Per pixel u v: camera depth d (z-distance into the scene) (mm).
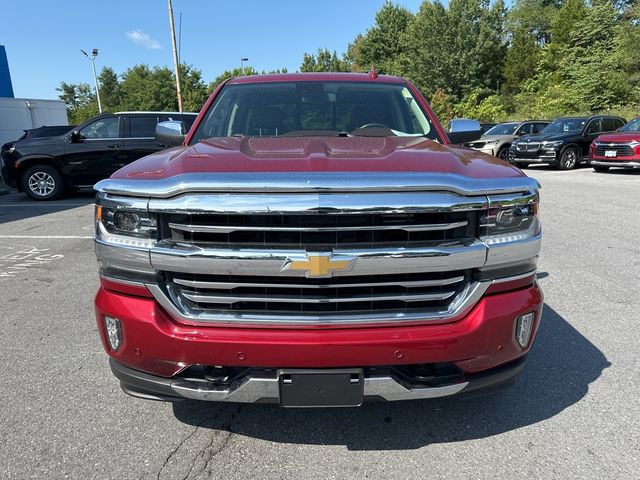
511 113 38844
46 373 3191
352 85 3588
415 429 2570
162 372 2137
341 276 1995
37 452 2395
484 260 2068
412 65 45906
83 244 6770
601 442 2438
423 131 3283
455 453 2373
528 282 2238
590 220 7656
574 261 5480
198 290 2080
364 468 2277
